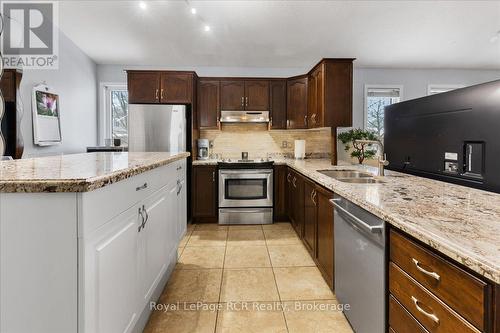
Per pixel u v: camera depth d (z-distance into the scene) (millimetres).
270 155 4723
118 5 2793
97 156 2164
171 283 2268
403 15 2998
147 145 3910
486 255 699
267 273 2449
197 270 2510
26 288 905
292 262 2674
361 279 1443
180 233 2562
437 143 1904
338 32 3414
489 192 1494
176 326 1738
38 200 899
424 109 2035
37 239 901
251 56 4258
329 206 2033
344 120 3139
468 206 1207
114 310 1146
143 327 1682
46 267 903
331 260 1997
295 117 4195
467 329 751
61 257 904
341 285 1781
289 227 3854
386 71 4895
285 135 4727
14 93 2812
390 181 1923
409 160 2248
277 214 4094
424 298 941
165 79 3996
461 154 1686
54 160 1722
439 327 865
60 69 3631
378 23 3188
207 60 4461
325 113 3133
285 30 3354
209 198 4055
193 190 4035
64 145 3750
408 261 1035
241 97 4305
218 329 1716
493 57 4355
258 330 1705
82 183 886
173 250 2293
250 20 3096
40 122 3258
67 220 903
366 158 3625
